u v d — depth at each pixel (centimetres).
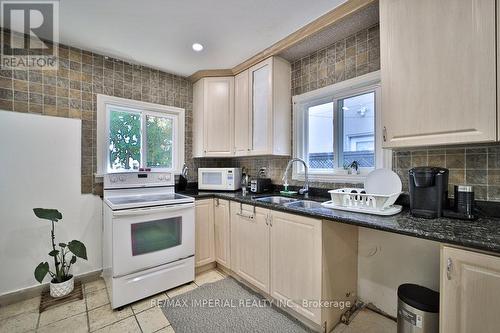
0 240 188
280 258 176
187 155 307
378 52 185
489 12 107
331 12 176
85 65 232
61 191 215
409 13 132
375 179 176
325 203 179
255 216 199
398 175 172
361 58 195
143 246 196
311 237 154
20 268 196
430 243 154
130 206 190
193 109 311
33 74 206
